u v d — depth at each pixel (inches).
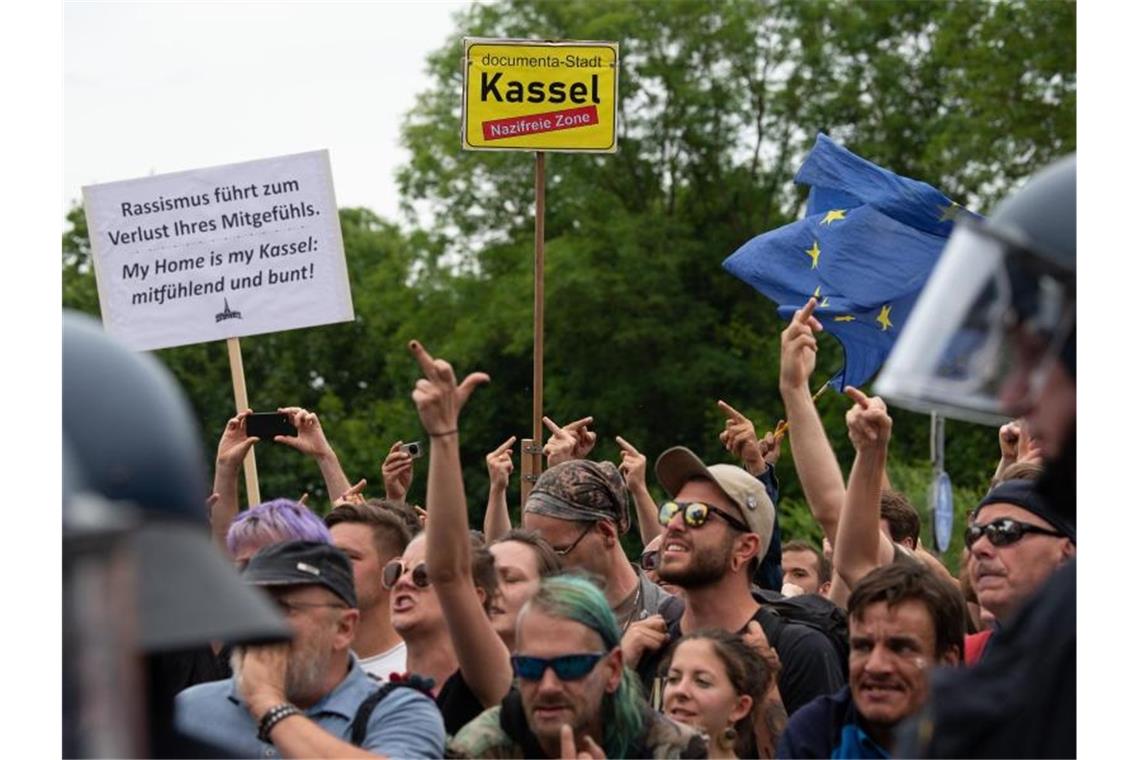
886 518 371.2
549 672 240.5
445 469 256.2
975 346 139.9
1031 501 268.2
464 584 261.0
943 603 243.8
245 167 474.0
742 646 275.9
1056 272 138.6
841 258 435.5
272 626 110.2
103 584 103.6
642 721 247.4
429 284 2210.9
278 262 472.7
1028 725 146.4
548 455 416.2
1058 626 148.3
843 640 307.4
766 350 1967.3
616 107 482.9
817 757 249.8
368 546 311.7
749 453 365.7
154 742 126.3
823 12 2122.3
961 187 1765.5
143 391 114.0
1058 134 1715.1
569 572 265.3
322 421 2287.2
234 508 383.9
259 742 246.7
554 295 1974.7
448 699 277.3
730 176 2124.8
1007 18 1732.3
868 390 1717.5
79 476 110.2
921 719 154.9
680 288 2004.2
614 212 2076.8
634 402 1959.9
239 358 472.1
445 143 2217.0
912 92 2076.8
